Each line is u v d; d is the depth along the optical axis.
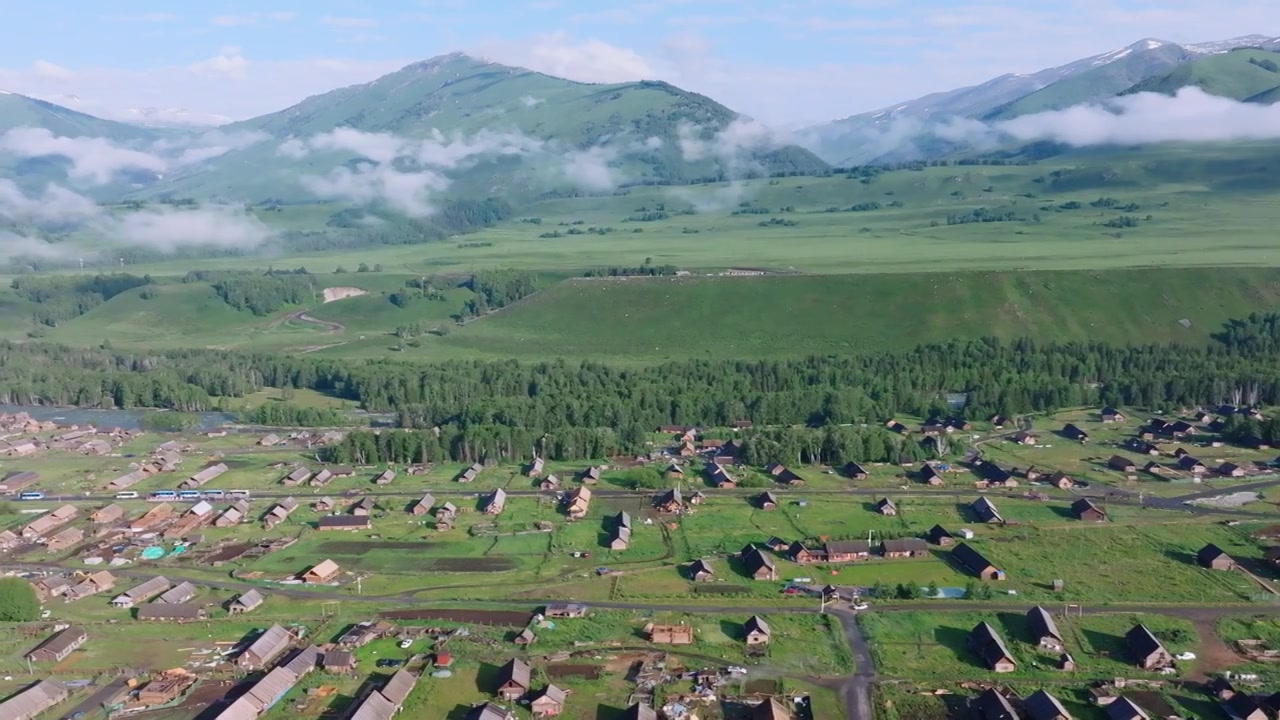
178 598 166.62
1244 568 173.88
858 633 150.75
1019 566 176.75
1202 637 146.75
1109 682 133.12
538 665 140.25
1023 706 126.56
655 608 160.88
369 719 123.38
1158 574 171.75
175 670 139.88
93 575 173.88
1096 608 157.75
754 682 134.88
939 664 140.12
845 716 126.19
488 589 170.62
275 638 147.00
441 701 131.12
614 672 138.75
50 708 131.00
